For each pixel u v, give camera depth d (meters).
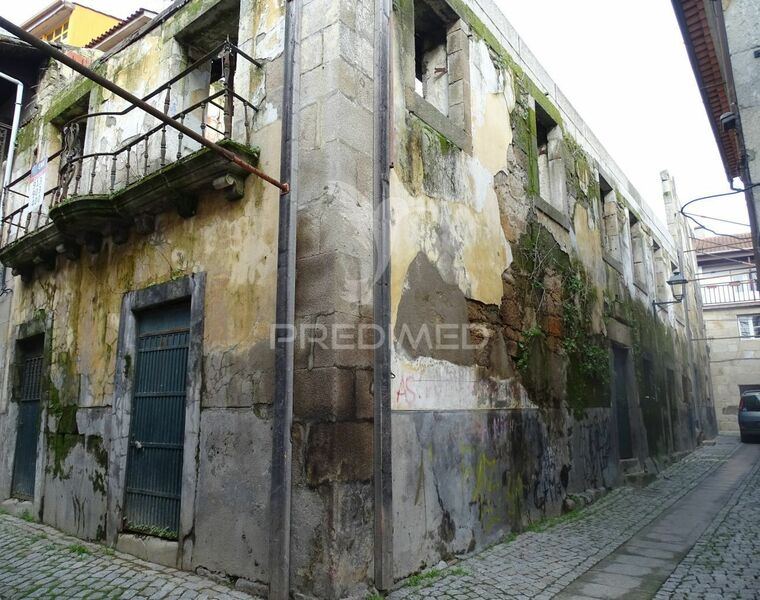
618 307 10.74
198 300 5.28
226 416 4.80
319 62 4.81
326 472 4.08
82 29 16.67
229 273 5.09
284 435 4.25
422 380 5.11
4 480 7.66
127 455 5.72
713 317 23.39
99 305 6.51
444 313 5.56
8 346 8.24
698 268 24.52
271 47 5.27
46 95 8.81
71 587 4.50
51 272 7.52
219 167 4.95
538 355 7.28
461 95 6.40
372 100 5.03
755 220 4.86
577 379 8.38
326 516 4.01
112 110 7.21
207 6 6.18
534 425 6.94
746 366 22.50
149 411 5.67
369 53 5.09
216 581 4.53
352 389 4.31
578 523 6.76
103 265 6.57
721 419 22.56
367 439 4.37
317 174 4.61
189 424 5.09
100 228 6.36
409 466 4.79
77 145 6.41
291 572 4.11
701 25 6.71
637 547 5.75
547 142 9.16
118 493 5.64
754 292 22.83
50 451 6.82
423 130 5.64
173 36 6.52
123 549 5.43
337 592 3.90
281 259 4.56
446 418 5.35
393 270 4.94
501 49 7.55
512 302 6.86
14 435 7.72
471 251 6.16
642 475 9.96
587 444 8.38
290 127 4.74
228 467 4.69
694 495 8.88
